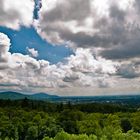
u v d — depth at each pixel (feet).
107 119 443.32
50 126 382.22
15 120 435.94
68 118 459.73
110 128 266.16
